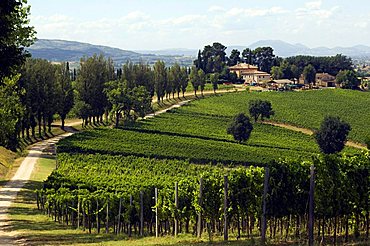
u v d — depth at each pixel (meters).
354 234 24.80
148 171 76.12
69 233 32.94
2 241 26.73
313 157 24.59
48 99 105.75
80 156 85.88
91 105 125.94
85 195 42.31
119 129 119.50
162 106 167.75
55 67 117.38
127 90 128.50
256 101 140.62
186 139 110.38
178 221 33.06
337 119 103.88
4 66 28.38
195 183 35.00
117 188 49.91
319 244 22.77
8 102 61.03
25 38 41.12
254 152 97.12
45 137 109.62
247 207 26.45
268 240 23.94
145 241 27.44
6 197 53.09
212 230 30.97
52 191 48.88
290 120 147.62
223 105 171.12
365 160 25.02
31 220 39.84
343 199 23.69
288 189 24.06
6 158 81.69
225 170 80.12
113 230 38.97
